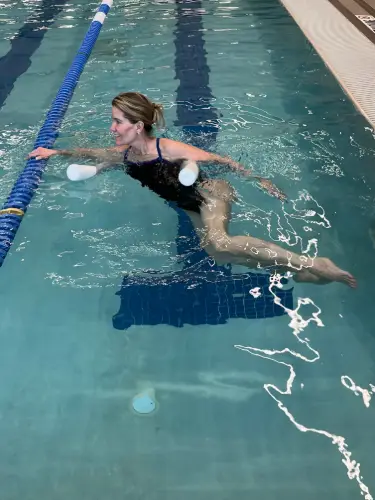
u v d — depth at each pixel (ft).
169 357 5.99
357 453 5.00
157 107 8.25
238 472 4.88
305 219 7.83
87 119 10.55
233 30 15.38
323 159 9.27
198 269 6.99
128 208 8.06
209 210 7.60
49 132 10.02
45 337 6.28
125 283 6.89
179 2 17.78
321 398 5.51
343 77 12.34
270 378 5.73
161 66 13.20
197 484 4.79
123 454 5.06
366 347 6.04
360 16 16.08
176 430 5.25
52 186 8.55
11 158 9.30
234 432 5.22
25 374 5.85
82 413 5.44
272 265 6.96
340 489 4.73
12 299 6.76
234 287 6.76
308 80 12.31
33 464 4.99
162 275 6.96
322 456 4.99
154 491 4.75
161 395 5.59
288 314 6.43
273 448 5.08
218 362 5.92
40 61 13.87
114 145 9.39
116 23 16.25
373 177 8.80
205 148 9.45
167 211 7.93
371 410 5.38
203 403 5.50
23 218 7.98
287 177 8.75
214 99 11.46
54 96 11.89
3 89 12.35
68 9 17.71
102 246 7.44
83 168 7.84
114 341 6.19
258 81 12.30
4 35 15.69
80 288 6.86
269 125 10.37
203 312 6.48
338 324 6.30
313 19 15.97
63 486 4.81
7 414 5.45
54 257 7.32
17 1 18.66
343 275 6.81
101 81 12.42
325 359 5.91
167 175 8.06
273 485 4.77
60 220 7.91
